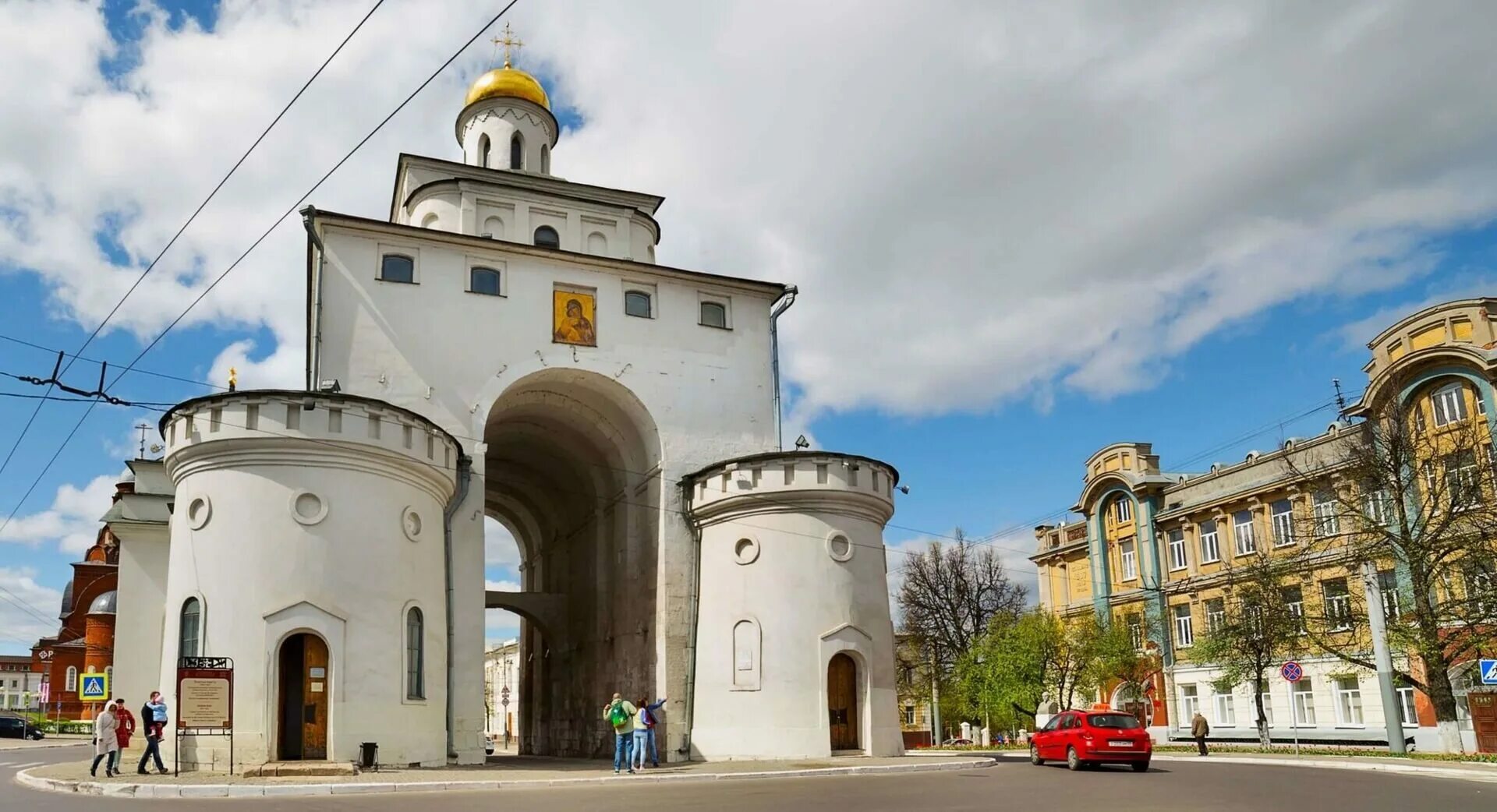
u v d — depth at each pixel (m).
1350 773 21.31
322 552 21.70
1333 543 37.16
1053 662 42.22
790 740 26.44
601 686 33.06
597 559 34.16
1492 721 31.56
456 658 25.55
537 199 34.72
